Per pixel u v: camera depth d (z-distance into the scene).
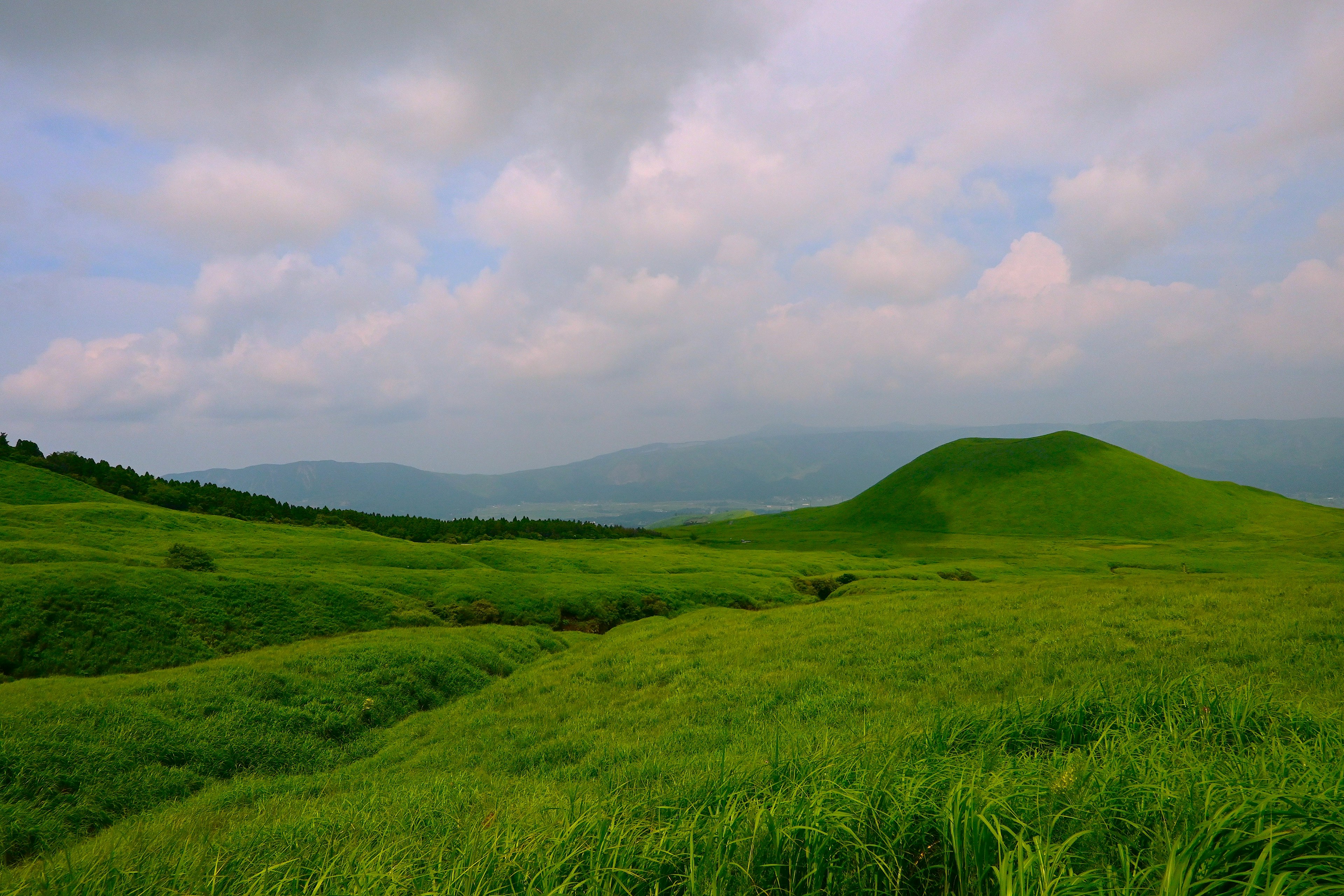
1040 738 8.39
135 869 6.84
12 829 15.90
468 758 18.56
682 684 22.83
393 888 5.44
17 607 37.53
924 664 19.84
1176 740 7.15
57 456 101.19
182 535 71.06
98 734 21.62
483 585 63.34
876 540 157.75
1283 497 178.88
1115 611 23.70
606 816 6.12
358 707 28.81
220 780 21.31
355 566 66.56
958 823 4.83
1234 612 21.16
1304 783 4.86
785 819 5.31
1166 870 3.87
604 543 129.50
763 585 77.00
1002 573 85.69
